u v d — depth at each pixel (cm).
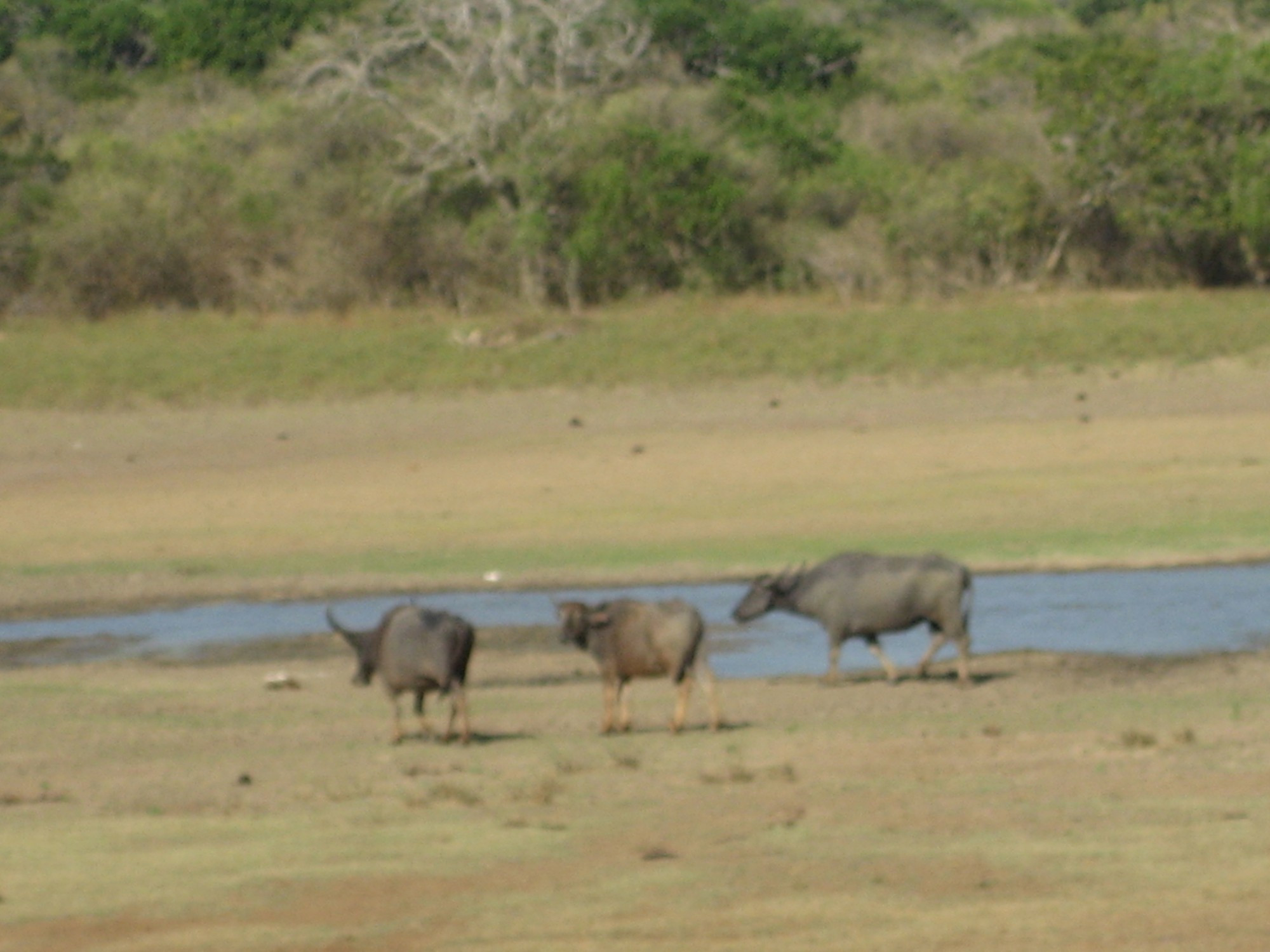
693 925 2095
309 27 19212
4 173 15150
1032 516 7012
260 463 9162
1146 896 2156
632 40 18362
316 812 2912
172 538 7325
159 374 11450
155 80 19500
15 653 5353
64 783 3369
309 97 16600
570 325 12494
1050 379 10719
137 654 5266
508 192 14825
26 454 9669
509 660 4994
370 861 2489
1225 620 5228
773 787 2981
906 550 6450
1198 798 2717
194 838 2703
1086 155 14138
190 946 2075
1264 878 2216
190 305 14275
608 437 9462
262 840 2669
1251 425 8994
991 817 2644
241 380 11281
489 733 3869
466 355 11769
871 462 8394
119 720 4119
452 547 6912
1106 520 6894
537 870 2402
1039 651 4875
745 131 15950
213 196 15088
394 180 14488
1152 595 5672
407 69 16750
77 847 2659
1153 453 8338
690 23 18562
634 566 6412
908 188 14875
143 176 15512
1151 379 10581
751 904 2178
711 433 9500
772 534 6881
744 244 14412
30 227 14600
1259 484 7469
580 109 15512
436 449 9338
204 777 3353
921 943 1991
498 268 14138
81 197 14775
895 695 4281
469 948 2038
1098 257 14338
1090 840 2455
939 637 4550
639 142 14600
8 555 7100
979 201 14438
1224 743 3281
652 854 2450
